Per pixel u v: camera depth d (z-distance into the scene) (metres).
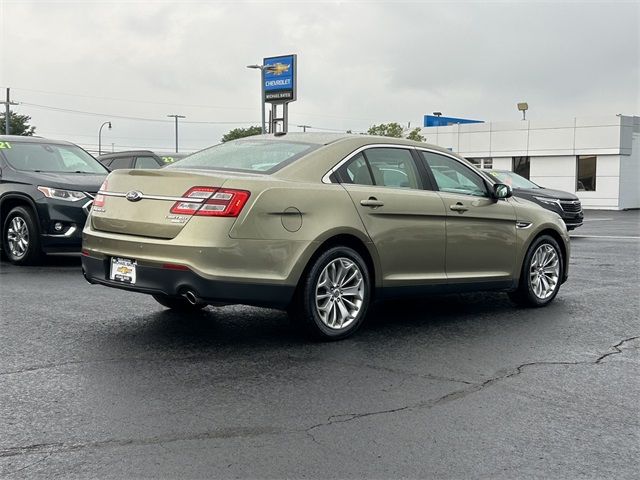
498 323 6.57
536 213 7.35
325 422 3.91
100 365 4.89
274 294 5.25
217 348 5.41
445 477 3.26
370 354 5.36
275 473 3.26
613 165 34.53
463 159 6.91
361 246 5.82
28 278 8.59
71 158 10.81
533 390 4.57
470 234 6.61
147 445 3.54
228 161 5.86
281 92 45.59
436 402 4.29
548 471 3.35
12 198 9.66
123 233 5.47
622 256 12.76
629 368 5.12
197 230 5.08
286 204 5.31
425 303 7.59
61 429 3.72
